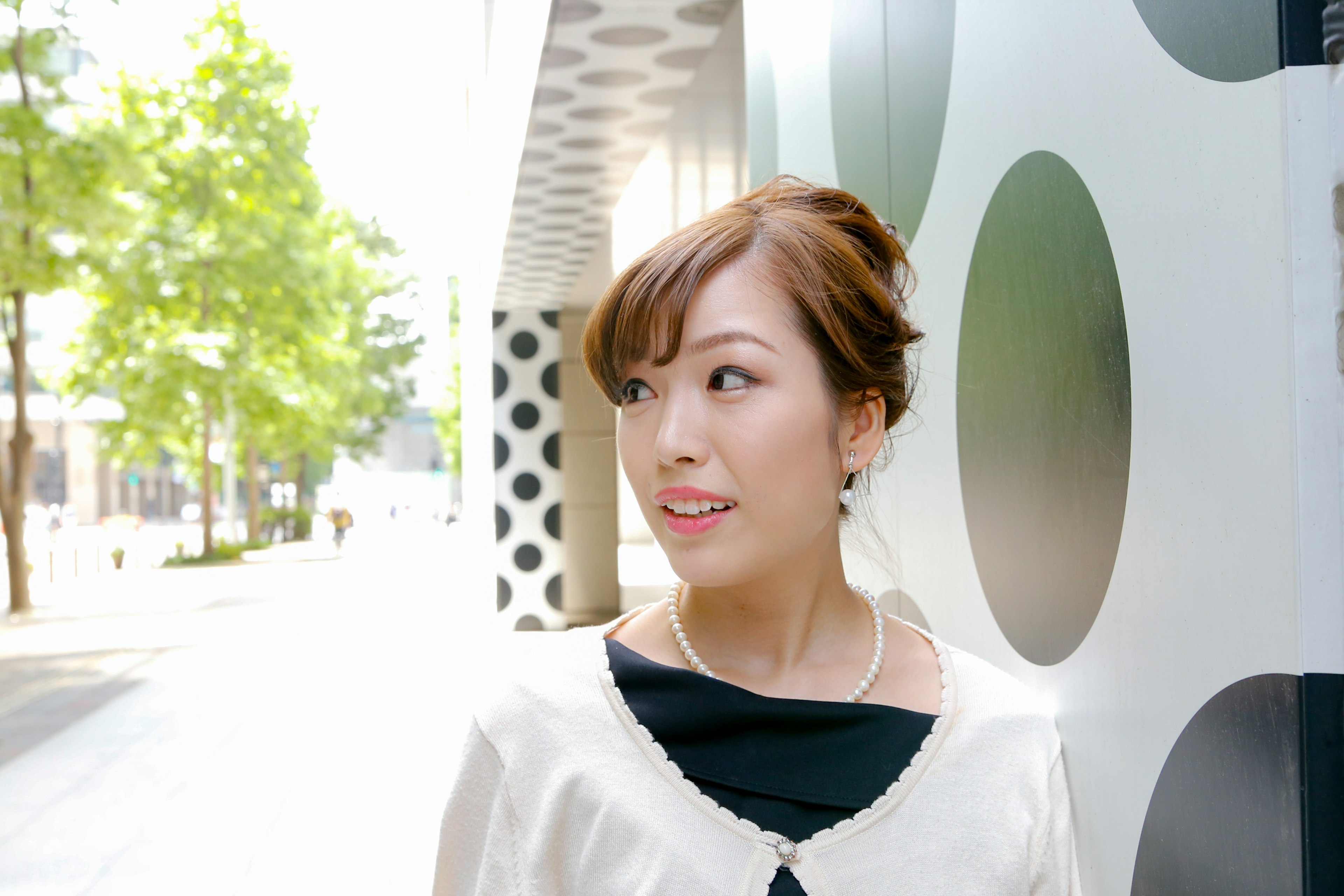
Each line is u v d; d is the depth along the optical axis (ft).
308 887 12.79
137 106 57.57
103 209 42.68
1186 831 2.30
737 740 3.05
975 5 3.43
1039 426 3.01
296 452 96.99
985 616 3.50
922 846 2.89
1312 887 1.88
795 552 3.01
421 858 13.55
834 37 5.30
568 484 36.22
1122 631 2.56
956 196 3.65
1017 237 3.13
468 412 46.14
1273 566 1.98
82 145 42.32
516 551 35.09
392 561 70.85
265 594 48.73
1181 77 2.23
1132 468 2.49
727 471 2.89
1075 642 2.83
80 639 34.99
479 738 3.43
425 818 15.19
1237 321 2.07
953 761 2.97
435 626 36.40
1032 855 2.91
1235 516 2.09
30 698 25.22
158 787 17.47
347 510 84.64
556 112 17.03
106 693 25.63
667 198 22.88
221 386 64.90
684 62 15.03
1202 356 2.19
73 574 62.23
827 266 2.95
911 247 4.17
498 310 35.27
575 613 36.04
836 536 3.34
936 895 2.85
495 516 35.06
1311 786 1.90
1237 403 2.07
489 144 30.35
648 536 69.00
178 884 13.10
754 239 2.96
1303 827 1.90
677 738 3.11
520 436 35.24
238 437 84.07
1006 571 3.30
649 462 3.01
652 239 27.09
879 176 4.61
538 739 3.27
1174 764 2.35
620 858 3.03
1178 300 2.27
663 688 3.15
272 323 67.67
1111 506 2.60
